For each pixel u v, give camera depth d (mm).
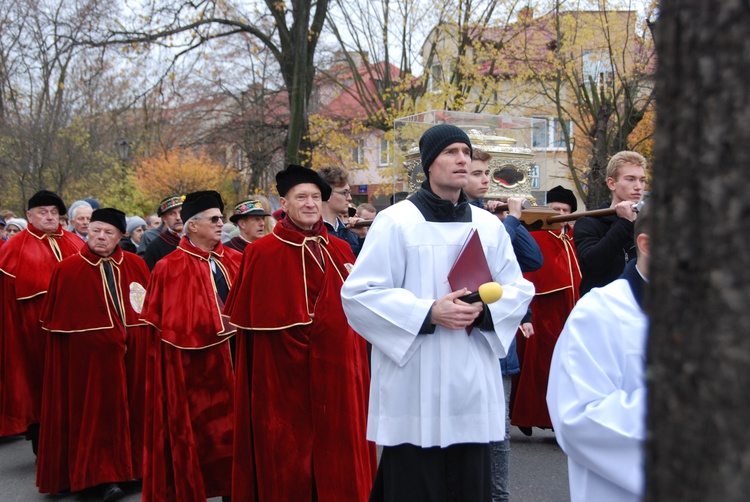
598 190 13930
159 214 7496
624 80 14078
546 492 5262
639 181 4602
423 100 15844
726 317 985
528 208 5188
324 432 4336
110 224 5809
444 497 3059
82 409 5656
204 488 4938
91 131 23125
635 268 2348
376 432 3082
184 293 5035
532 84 16125
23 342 6684
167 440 4973
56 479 5648
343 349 4406
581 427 2225
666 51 1052
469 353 3061
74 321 5637
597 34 15375
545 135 7035
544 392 6480
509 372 5098
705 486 1008
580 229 4797
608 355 2289
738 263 976
